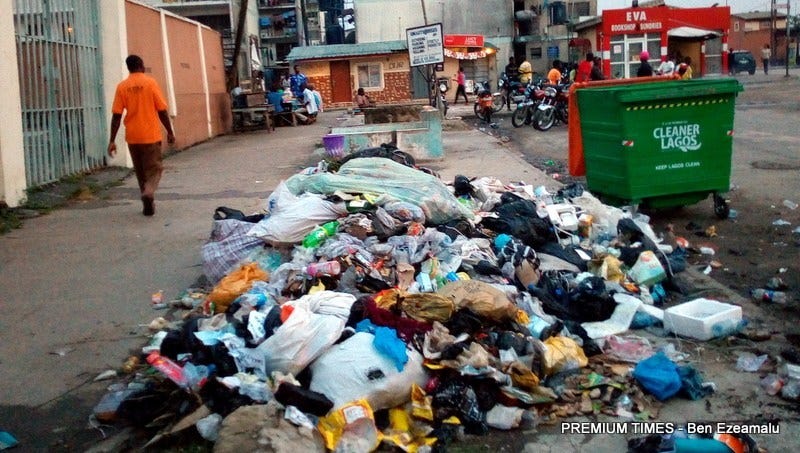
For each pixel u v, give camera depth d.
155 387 4.09
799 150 12.82
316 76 41.41
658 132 7.93
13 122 9.36
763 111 20.17
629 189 7.99
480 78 42.94
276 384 3.85
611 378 4.31
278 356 4.02
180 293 6.02
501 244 6.14
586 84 9.09
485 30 47.16
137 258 7.09
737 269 6.55
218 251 6.11
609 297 5.22
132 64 8.80
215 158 15.34
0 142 9.06
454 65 42.22
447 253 5.73
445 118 23.09
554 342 4.46
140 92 8.77
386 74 41.09
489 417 3.93
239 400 3.78
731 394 4.18
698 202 8.74
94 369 4.66
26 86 10.12
